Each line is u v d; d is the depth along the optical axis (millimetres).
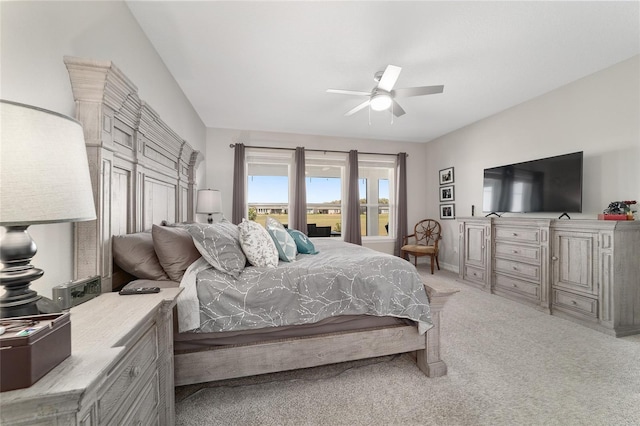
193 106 3664
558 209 3025
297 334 1644
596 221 2479
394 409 1483
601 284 2453
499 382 1707
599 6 1884
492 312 2902
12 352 534
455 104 3666
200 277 1529
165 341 1177
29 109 659
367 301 1683
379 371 1837
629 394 1584
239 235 1837
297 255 2379
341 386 1679
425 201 5656
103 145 1313
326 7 1885
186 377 1492
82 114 1275
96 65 1225
